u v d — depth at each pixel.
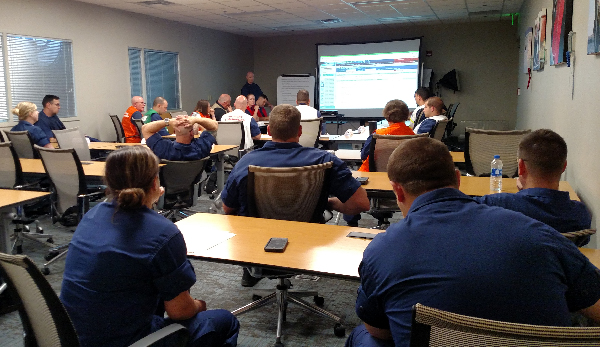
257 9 8.11
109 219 1.30
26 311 1.25
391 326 0.96
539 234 0.93
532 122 6.31
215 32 10.93
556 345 0.71
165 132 5.40
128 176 1.31
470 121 11.14
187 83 10.00
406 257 0.96
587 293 0.94
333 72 11.32
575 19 3.29
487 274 0.88
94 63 7.56
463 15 9.50
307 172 2.08
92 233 1.30
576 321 1.10
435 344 0.78
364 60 11.02
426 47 11.20
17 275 1.12
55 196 3.32
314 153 2.25
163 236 1.28
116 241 1.25
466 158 3.46
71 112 7.22
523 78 7.93
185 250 1.34
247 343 2.22
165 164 3.47
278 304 2.33
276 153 2.24
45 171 3.24
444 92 11.24
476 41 10.84
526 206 1.47
